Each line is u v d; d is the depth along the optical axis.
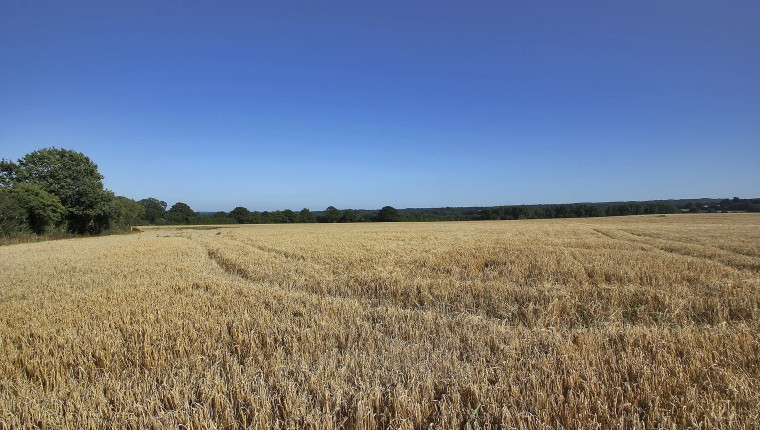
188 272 13.38
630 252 17.44
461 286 9.73
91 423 3.40
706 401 3.57
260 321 6.39
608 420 3.35
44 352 5.14
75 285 11.01
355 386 4.03
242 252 20.12
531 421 3.34
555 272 11.98
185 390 3.88
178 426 3.35
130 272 13.38
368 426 3.41
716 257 16.23
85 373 4.52
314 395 3.90
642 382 3.99
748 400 3.62
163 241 32.09
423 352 5.03
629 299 8.19
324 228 63.03
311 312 7.26
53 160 47.03
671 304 7.72
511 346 5.09
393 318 6.70
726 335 5.44
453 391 3.81
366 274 11.69
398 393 3.76
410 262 14.80
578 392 3.85
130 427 3.44
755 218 68.81
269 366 4.61
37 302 8.59
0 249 25.36
